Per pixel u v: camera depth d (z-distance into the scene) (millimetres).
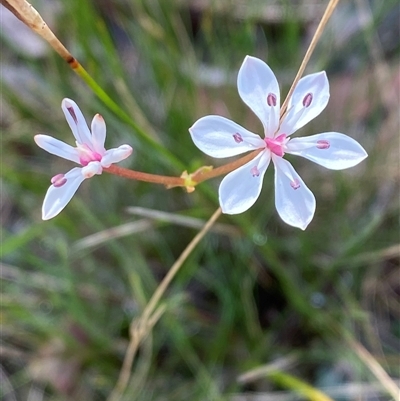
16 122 154
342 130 149
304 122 72
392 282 147
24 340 141
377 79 147
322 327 134
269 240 135
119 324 140
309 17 159
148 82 152
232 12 141
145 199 145
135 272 127
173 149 136
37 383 141
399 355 137
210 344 136
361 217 146
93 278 143
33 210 146
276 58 150
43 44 156
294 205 71
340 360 133
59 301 125
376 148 145
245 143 70
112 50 116
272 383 134
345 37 156
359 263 137
